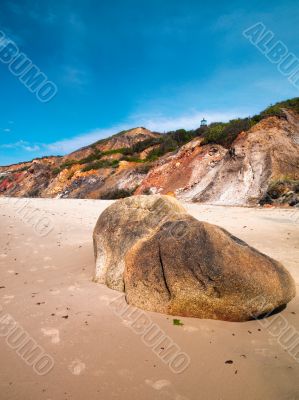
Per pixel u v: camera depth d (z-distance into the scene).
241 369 3.24
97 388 2.95
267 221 10.88
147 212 5.82
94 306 4.65
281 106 24.00
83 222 11.58
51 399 2.80
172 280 4.29
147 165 27.11
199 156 22.84
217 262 4.09
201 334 3.89
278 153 18.66
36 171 42.25
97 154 38.75
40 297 5.01
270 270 4.35
